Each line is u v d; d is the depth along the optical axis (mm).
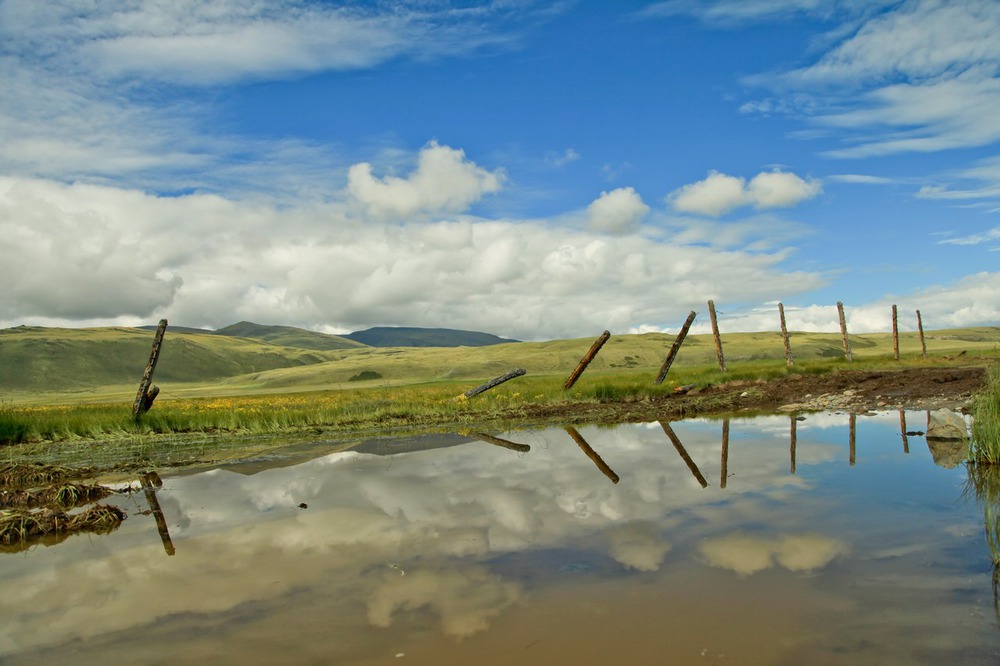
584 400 22312
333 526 7215
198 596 5223
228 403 30750
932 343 96312
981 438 9484
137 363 185375
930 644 3859
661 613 4465
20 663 4125
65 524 7582
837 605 4480
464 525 7004
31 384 155500
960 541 5777
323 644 4211
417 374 77750
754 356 79562
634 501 7785
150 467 12438
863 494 7707
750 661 3740
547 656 3898
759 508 7180
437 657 3951
